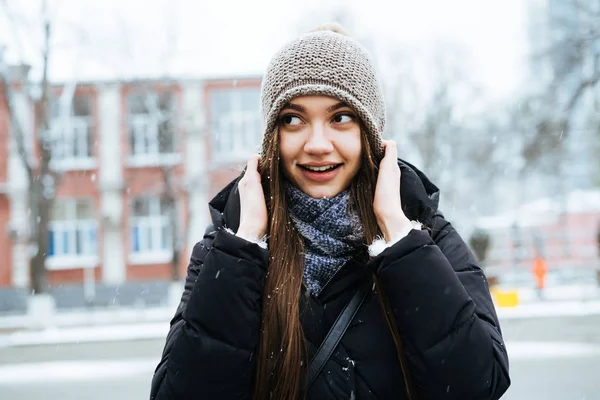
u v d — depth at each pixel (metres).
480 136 28.64
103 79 27.97
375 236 1.87
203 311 1.78
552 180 31.38
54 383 10.20
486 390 1.76
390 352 1.82
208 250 1.99
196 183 25.66
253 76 29.33
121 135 29.25
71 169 29.33
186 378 1.77
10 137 28.47
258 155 1.98
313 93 1.82
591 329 13.13
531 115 26.25
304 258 1.87
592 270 23.78
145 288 28.56
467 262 1.97
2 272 29.28
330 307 1.85
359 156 1.89
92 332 16.23
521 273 23.83
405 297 1.76
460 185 35.25
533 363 9.96
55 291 28.30
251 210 1.88
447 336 1.74
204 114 27.52
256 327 1.80
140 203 29.84
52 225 29.56
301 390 1.79
